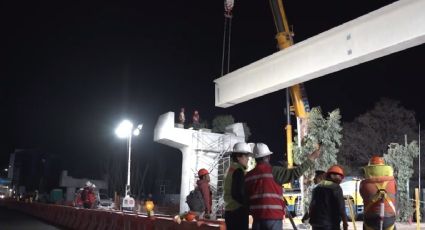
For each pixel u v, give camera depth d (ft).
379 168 24.56
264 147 20.63
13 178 305.53
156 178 206.39
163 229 37.09
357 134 124.26
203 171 32.07
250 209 20.02
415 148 74.90
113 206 115.34
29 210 130.72
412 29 39.06
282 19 88.58
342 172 22.94
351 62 44.42
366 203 24.67
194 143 78.54
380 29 41.65
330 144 65.46
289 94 89.20
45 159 278.46
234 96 58.29
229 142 81.25
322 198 22.25
